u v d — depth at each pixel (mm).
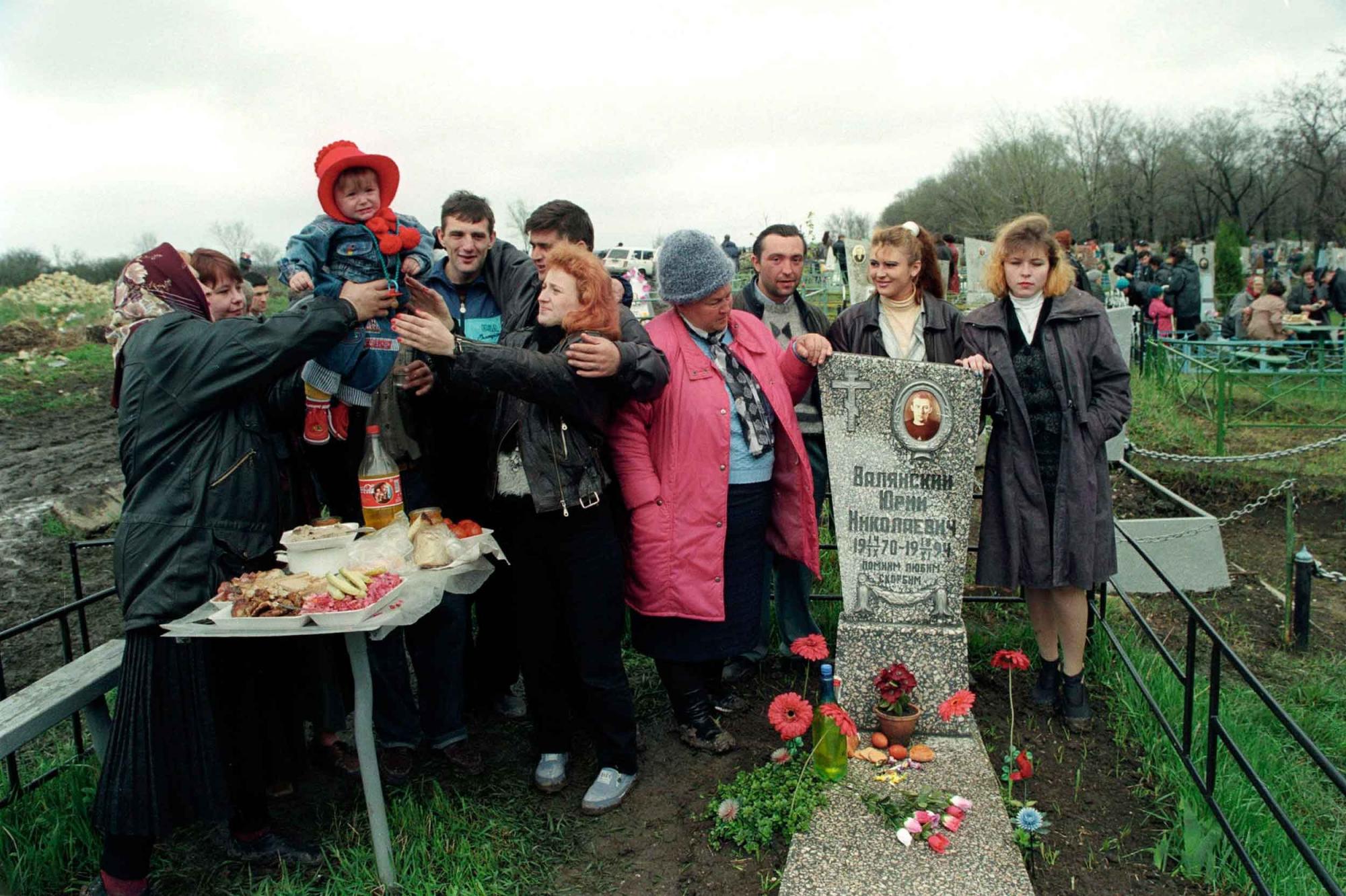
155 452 2854
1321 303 15555
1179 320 15609
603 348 3076
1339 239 32438
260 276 6508
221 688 2965
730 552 3703
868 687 3895
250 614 2615
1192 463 8719
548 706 3527
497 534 3527
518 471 3307
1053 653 4180
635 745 3574
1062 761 3816
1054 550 3863
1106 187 45531
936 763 3641
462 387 3051
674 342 3627
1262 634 5652
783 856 3207
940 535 3824
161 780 2820
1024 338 3943
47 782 3641
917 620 3879
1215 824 3326
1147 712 4074
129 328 2961
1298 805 3770
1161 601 6148
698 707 3854
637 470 3543
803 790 3414
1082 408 3832
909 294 4199
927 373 3740
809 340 3807
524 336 3381
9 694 5297
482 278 4012
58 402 15578
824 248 17188
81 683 3330
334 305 2930
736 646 3785
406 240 3150
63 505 8742
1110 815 3461
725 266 3518
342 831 3391
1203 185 44438
